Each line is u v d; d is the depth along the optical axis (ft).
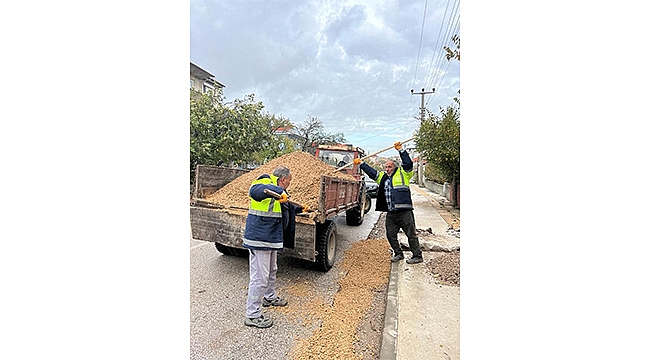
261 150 44.73
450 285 11.96
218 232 12.69
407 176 14.43
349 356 7.97
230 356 7.96
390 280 12.64
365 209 25.35
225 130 40.68
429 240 17.98
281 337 8.80
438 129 28.58
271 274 10.58
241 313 10.13
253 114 43.68
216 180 15.07
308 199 13.41
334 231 14.25
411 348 8.03
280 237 9.66
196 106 38.78
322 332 9.03
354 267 14.43
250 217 9.38
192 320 9.66
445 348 8.03
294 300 11.07
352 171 22.93
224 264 14.60
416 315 9.69
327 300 11.10
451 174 31.24
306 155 16.90
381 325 9.48
